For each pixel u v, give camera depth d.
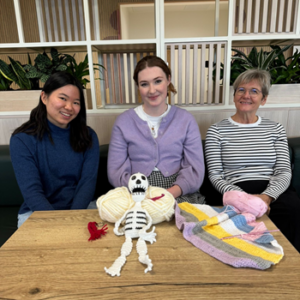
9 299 0.40
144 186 0.62
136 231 0.55
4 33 2.29
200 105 1.37
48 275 0.45
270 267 0.46
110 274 0.45
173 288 0.42
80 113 1.00
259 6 1.25
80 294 0.41
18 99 1.33
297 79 1.40
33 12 2.27
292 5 1.26
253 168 1.14
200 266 0.47
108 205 0.60
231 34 1.26
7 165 1.20
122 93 1.53
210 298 0.40
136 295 0.41
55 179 0.99
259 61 1.31
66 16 1.30
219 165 1.17
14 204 1.24
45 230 0.59
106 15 2.54
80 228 0.60
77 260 0.49
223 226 0.59
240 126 1.18
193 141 1.09
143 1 2.53
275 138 1.18
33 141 0.95
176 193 0.96
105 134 1.39
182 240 0.55
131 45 1.32
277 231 0.58
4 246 0.53
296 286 0.42
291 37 1.26
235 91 1.19
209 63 1.31
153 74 1.00
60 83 0.90
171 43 1.28
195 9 3.70
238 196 0.67
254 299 0.40
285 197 1.06
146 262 0.46
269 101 1.36
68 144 1.00
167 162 1.07
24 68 1.28
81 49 1.40
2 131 1.37
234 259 0.47
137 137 1.08
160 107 1.07
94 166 1.04
